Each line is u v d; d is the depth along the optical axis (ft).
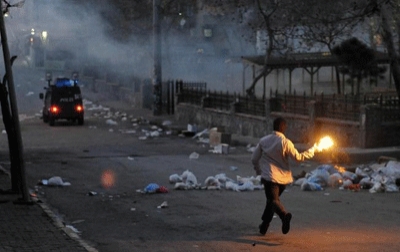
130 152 119.96
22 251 43.34
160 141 141.69
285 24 132.26
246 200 67.15
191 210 61.62
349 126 111.86
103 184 80.18
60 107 172.45
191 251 45.16
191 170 94.02
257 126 140.77
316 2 117.19
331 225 53.78
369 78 186.19
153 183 78.89
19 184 66.28
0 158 109.29
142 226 54.49
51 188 76.89
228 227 53.31
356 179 78.95
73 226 54.70
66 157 111.45
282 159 48.49
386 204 64.90
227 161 106.11
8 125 66.28
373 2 99.50
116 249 46.19
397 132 110.22
